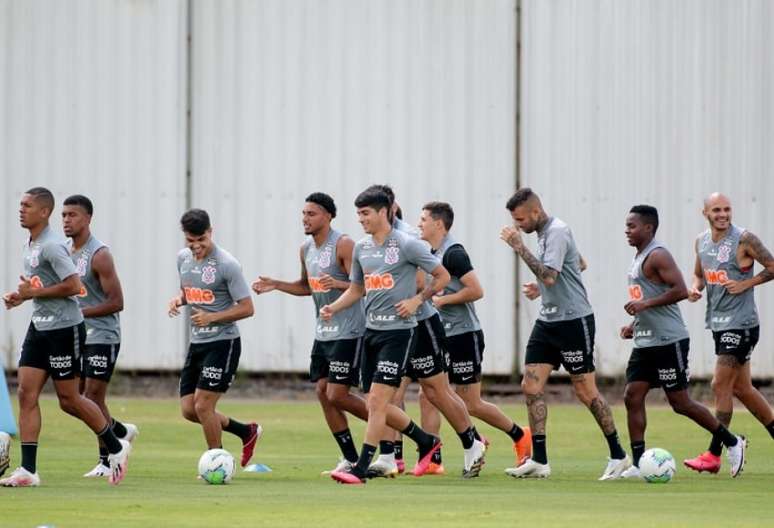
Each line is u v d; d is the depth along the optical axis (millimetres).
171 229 81562
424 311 42406
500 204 78625
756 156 76250
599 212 77688
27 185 82500
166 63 81562
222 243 81125
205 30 81250
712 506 34625
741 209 76438
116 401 76688
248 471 45906
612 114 77500
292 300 80750
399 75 79438
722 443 45781
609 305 77625
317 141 80250
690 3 76688
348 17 79812
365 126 79750
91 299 45656
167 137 81625
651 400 77062
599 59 77562
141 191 81875
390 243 40562
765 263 47094
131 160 81875
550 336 44125
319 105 80250
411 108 79312
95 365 45406
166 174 81625
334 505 34281
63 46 82312
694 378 76812
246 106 80938
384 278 40500
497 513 32562
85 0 82125
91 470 46406
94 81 82125
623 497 37062
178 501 35156
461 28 78875
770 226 76188
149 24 81750
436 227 45000
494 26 78562
